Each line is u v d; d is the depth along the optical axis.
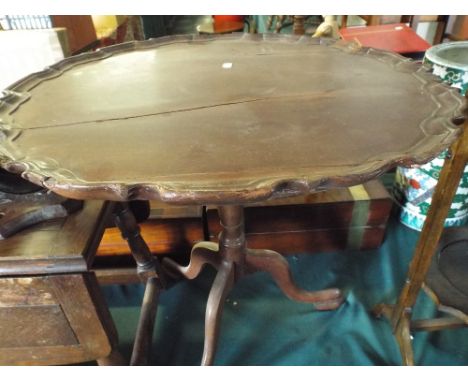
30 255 0.68
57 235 0.73
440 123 0.64
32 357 0.83
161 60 1.04
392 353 1.04
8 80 1.34
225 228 0.94
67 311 0.74
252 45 1.14
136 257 1.14
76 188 0.50
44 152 0.61
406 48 1.67
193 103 0.78
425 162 0.55
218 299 0.95
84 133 0.67
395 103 0.73
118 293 1.28
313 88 0.82
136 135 0.66
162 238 1.28
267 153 0.58
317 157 0.57
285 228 1.28
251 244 1.32
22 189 0.75
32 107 0.79
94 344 0.81
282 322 1.15
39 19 1.44
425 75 0.84
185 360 1.07
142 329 1.06
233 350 1.08
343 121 0.67
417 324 1.01
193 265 1.12
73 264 0.68
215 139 0.63
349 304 1.17
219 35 1.21
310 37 1.14
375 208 1.25
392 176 1.73
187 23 4.41
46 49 1.31
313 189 0.50
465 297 0.92
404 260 1.33
